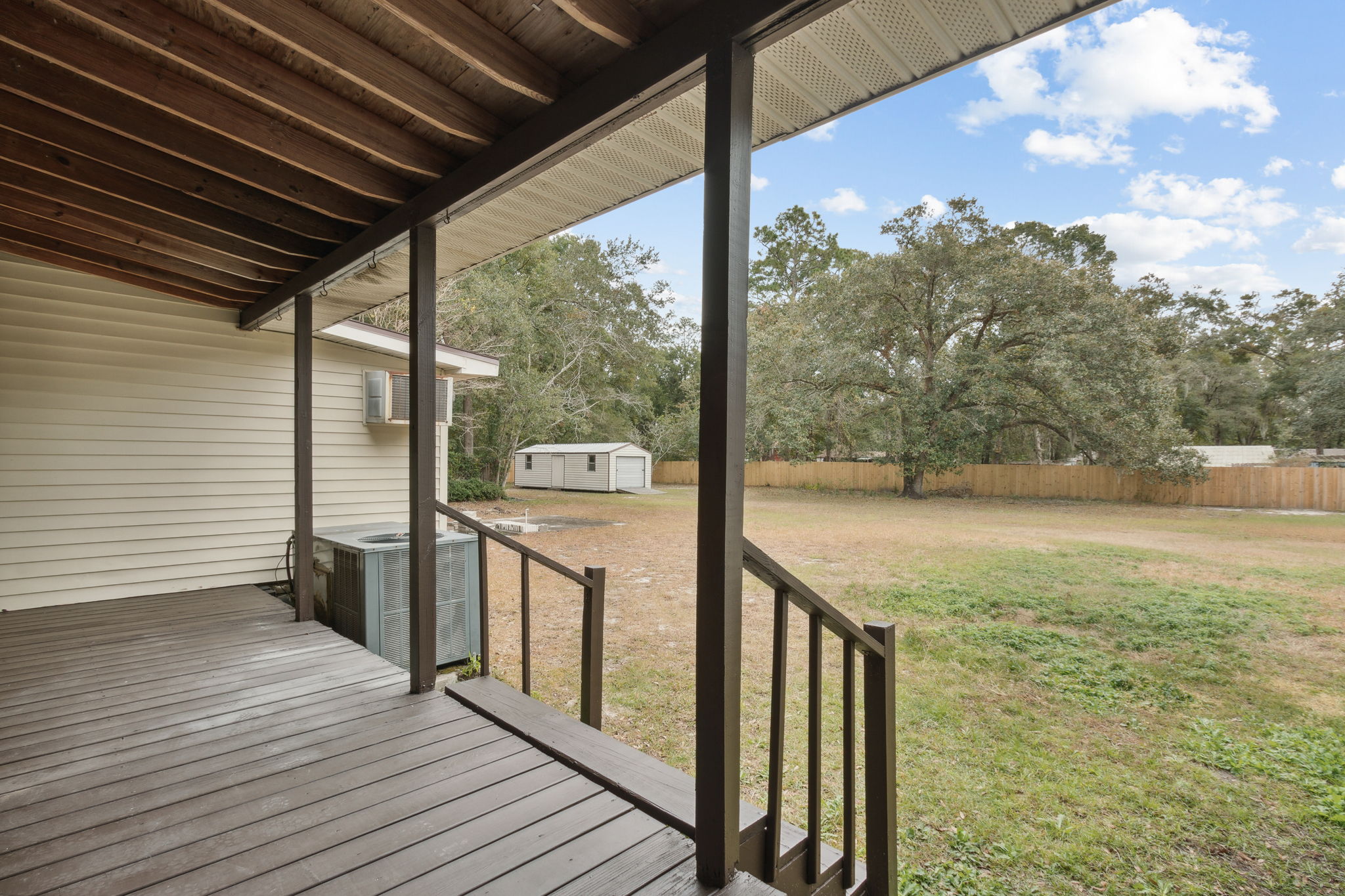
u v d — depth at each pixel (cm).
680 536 1105
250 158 245
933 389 1772
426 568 267
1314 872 234
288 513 508
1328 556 870
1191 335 2731
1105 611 589
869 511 1532
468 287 1534
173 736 223
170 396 455
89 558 425
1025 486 1809
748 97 142
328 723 235
